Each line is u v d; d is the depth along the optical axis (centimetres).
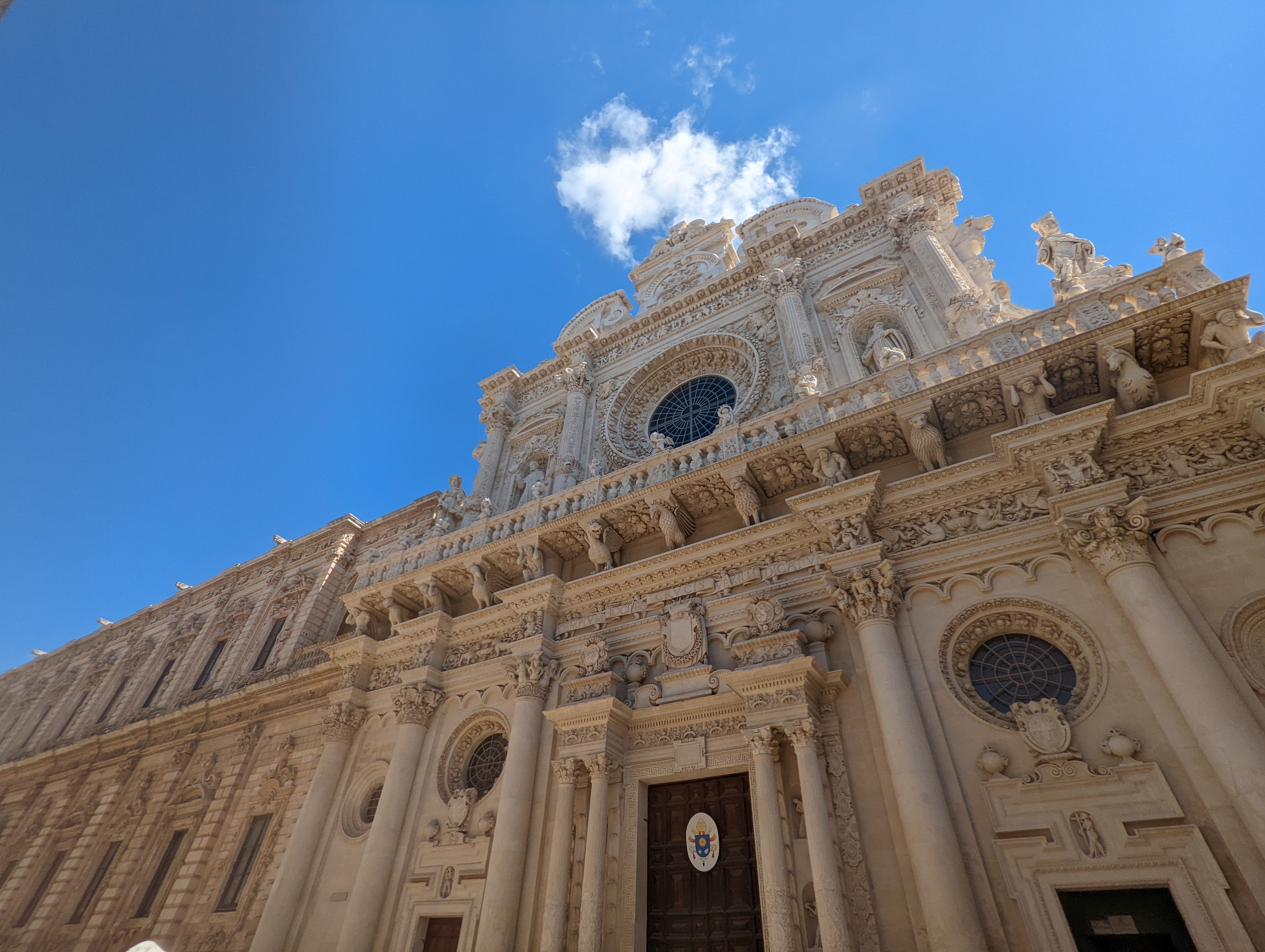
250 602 2930
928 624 1101
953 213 1956
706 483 1438
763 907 961
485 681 1590
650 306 2595
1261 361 948
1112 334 1098
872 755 1044
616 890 1121
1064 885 823
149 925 1936
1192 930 740
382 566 1972
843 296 1888
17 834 2755
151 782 2430
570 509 1661
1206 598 912
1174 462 1023
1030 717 942
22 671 4100
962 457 1261
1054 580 1043
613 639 1440
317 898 1491
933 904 836
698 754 1188
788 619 1227
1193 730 809
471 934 1238
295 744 2045
